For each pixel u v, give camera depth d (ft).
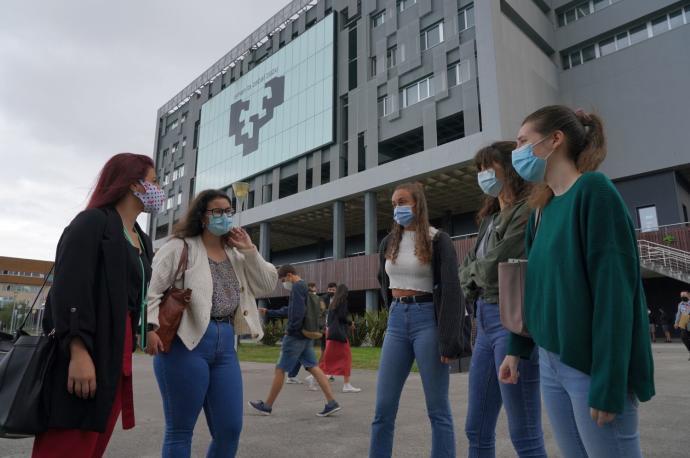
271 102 123.44
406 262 9.82
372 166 96.89
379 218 122.93
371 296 91.81
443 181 91.56
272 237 147.02
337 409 18.20
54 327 5.96
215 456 8.40
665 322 70.28
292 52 120.06
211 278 8.90
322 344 36.99
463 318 9.29
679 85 82.33
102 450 6.95
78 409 5.99
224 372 8.63
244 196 50.60
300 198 109.60
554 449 12.85
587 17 95.20
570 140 5.98
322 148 108.27
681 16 84.69
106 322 6.31
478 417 8.90
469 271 9.99
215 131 144.15
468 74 83.97
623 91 88.58
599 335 4.82
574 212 5.41
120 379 6.90
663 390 22.06
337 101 107.34
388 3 100.73
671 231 71.15
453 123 90.79
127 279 6.82
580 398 5.11
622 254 4.95
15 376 5.88
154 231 171.83
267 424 16.61
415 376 30.66
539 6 99.45
